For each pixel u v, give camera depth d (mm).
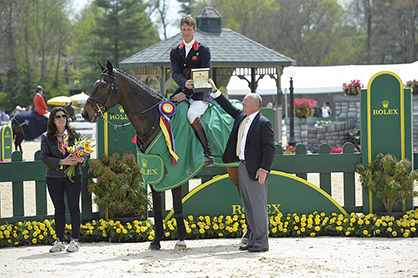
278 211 9898
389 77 9992
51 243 9375
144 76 21734
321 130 25938
